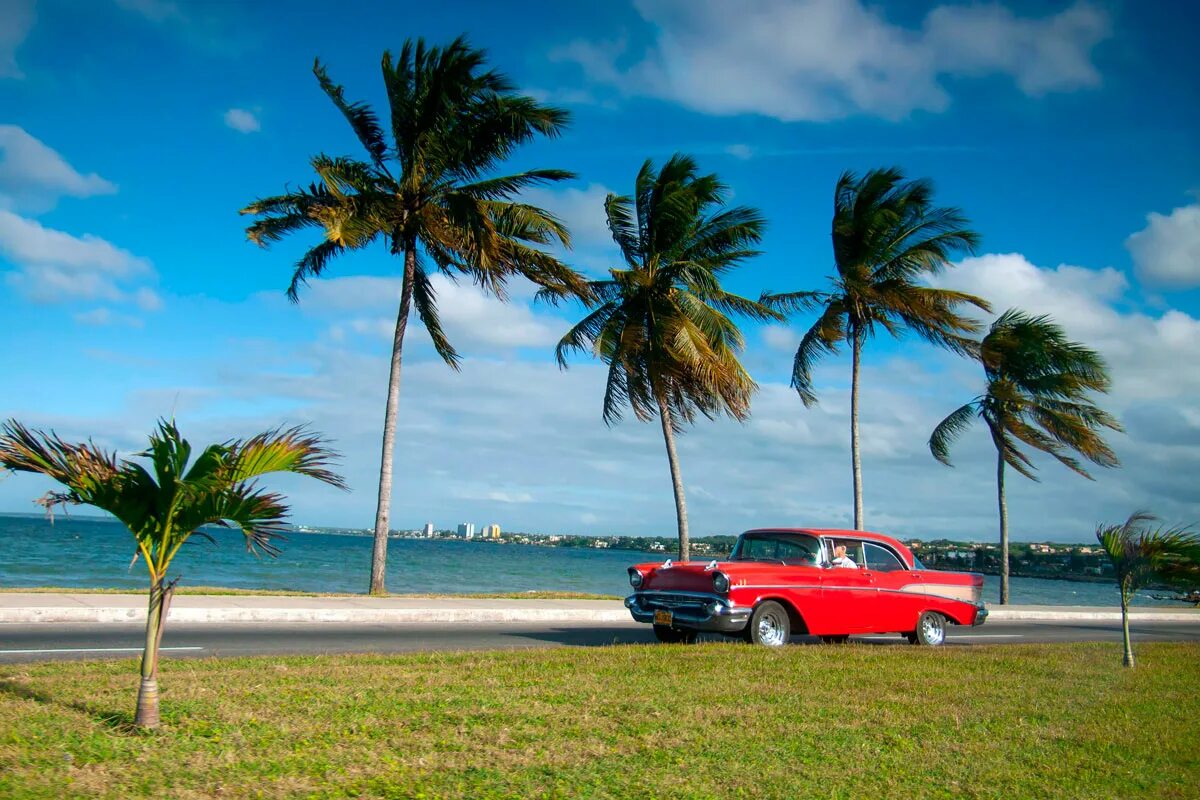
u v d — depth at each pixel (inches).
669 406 1023.0
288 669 331.0
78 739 213.0
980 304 989.8
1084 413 1136.8
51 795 173.6
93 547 2417.6
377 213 813.2
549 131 824.3
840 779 215.2
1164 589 455.2
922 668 401.1
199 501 222.8
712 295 1009.5
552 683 318.7
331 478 233.1
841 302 1056.8
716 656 404.2
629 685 320.5
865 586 505.0
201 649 422.6
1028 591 2691.9
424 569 2203.5
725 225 992.2
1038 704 324.5
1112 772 236.5
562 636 553.6
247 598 658.8
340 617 601.0
